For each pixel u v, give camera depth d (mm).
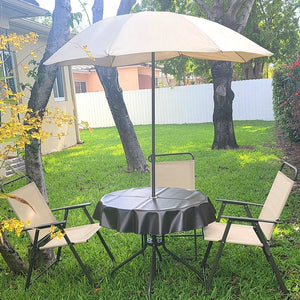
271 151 10531
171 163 5043
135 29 3158
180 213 3346
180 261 3693
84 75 26484
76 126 15258
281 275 3598
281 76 11445
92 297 3334
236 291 3375
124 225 3402
